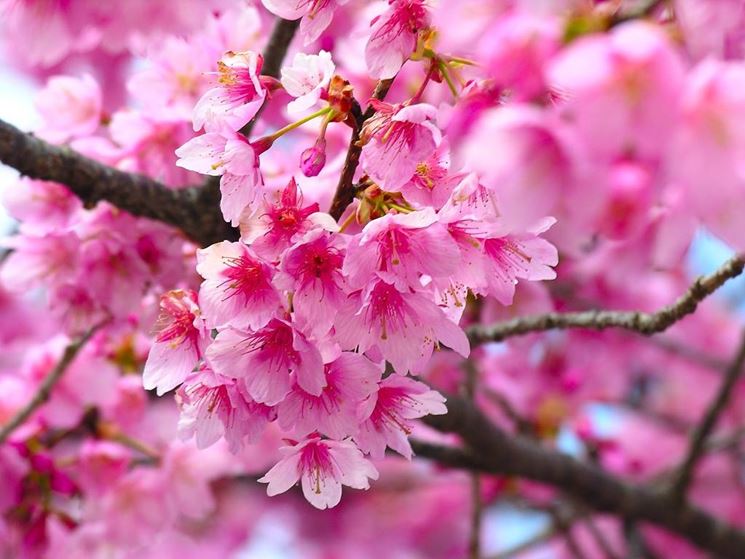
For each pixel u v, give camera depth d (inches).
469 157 29.1
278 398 31.4
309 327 31.4
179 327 32.4
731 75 28.4
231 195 31.9
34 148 36.6
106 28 38.0
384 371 33.2
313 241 31.3
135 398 41.4
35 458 40.0
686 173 28.4
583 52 28.5
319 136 31.9
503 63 29.1
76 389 40.7
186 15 37.3
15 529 40.0
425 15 31.7
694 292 35.4
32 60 38.9
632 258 39.6
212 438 32.1
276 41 36.6
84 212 37.9
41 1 38.2
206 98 32.3
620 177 28.6
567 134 28.7
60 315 38.9
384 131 31.4
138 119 37.8
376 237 31.3
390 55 31.9
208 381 31.8
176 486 41.4
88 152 37.9
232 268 31.6
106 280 38.1
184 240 38.2
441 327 31.7
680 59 29.0
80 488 40.9
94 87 38.4
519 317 38.6
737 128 28.4
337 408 31.8
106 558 40.8
